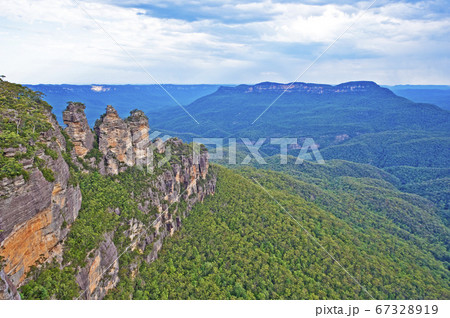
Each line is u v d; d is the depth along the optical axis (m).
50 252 33.38
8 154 29.03
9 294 24.72
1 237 25.95
